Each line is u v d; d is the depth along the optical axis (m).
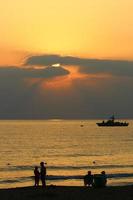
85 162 147.00
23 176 111.12
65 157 164.88
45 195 45.50
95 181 53.38
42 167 53.22
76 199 43.50
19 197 44.53
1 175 114.06
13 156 166.38
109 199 43.62
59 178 101.81
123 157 165.12
